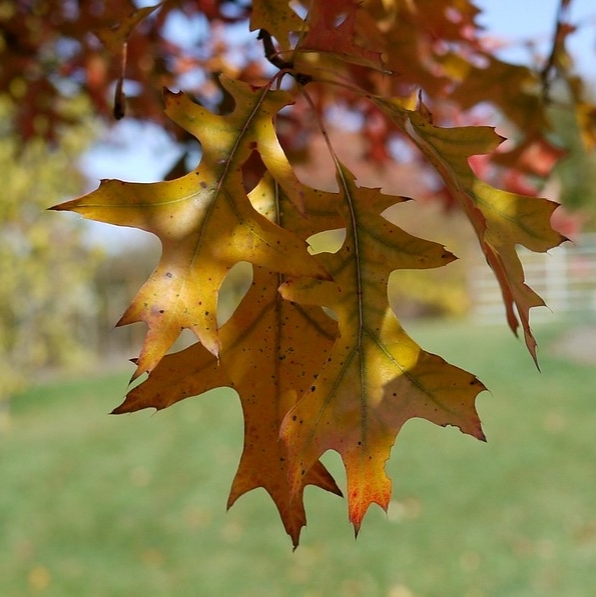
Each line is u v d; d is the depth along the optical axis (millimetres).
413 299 17109
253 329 850
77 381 11547
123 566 4559
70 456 6988
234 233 759
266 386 841
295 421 761
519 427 6957
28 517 5418
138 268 16469
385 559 4477
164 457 6805
